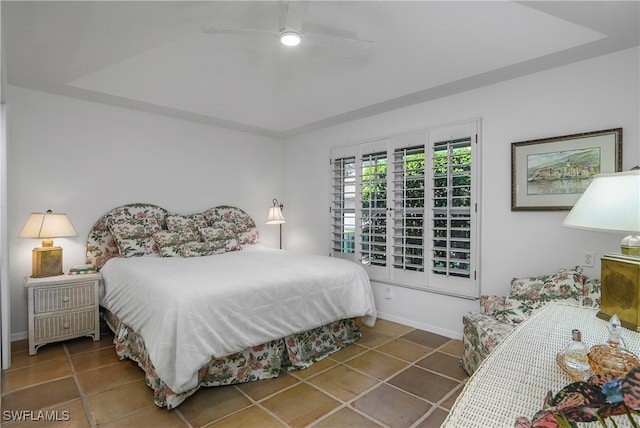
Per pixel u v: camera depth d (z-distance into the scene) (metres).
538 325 1.15
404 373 2.61
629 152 2.40
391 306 3.83
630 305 1.13
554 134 2.72
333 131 4.51
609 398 0.52
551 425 0.54
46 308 2.91
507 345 0.98
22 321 3.21
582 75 2.60
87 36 2.47
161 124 4.07
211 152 4.52
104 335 3.33
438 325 3.44
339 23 2.56
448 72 2.90
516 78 2.92
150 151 3.99
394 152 3.75
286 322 2.58
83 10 2.14
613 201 1.31
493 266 3.06
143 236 3.68
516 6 2.13
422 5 2.30
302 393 2.32
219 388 2.37
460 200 3.29
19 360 2.75
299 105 4.09
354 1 2.30
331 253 4.50
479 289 3.14
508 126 2.97
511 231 2.95
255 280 2.48
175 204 4.19
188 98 3.69
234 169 4.76
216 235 4.04
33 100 3.24
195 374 2.05
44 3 2.03
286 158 5.25
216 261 3.21
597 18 2.08
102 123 3.64
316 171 4.75
